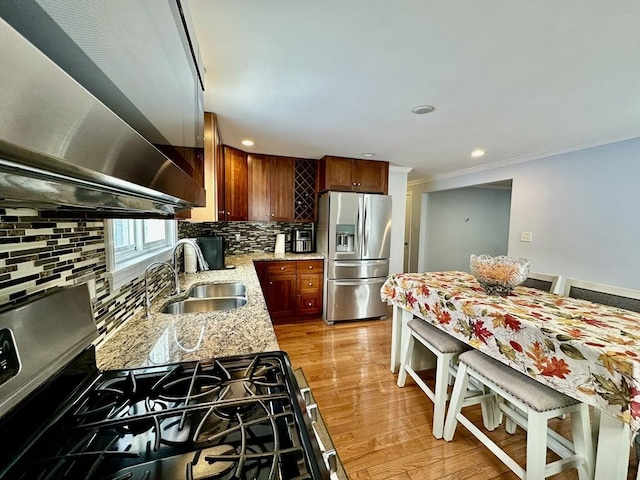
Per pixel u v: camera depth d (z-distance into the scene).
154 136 0.65
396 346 2.31
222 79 1.57
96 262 0.96
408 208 5.55
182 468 0.54
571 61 1.37
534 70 1.45
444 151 3.09
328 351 2.73
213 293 2.07
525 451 1.54
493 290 1.68
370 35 1.20
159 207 0.85
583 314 1.32
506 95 1.74
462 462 1.47
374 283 3.54
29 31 0.30
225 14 1.07
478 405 1.97
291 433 0.60
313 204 3.79
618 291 1.52
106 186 0.43
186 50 0.89
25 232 0.65
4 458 0.51
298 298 3.52
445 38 1.21
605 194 2.63
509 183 3.87
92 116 0.30
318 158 3.62
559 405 1.15
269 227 3.88
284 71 1.48
